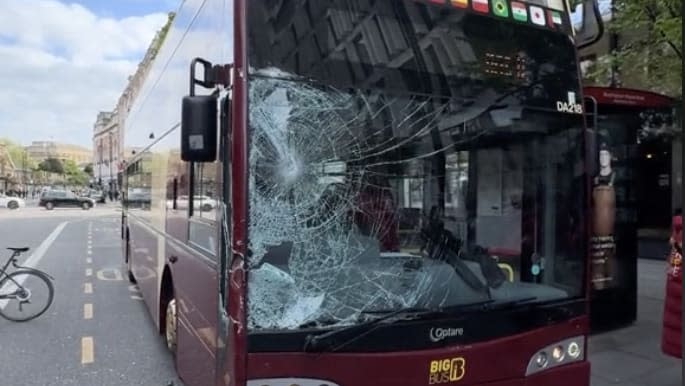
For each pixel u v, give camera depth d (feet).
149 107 22.65
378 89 9.22
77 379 18.01
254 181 8.41
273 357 8.30
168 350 19.65
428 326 9.05
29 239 66.28
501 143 10.25
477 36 10.12
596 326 22.21
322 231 8.74
